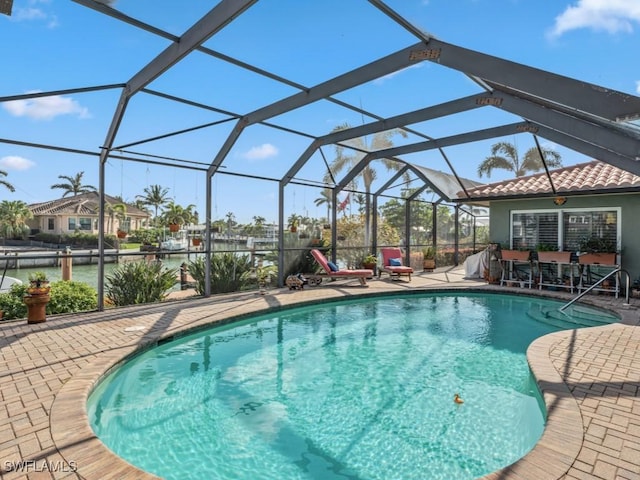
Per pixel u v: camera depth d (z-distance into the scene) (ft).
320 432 12.14
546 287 33.60
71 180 98.48
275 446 11.38
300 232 37.37
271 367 17.63
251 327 24.14
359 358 18.88
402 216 46.42
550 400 11.68
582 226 33.06
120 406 13.74
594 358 15.55
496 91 20.68
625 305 25.88
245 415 13.21
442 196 41.37
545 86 11.76
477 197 37.52
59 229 79.82
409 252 46.03
